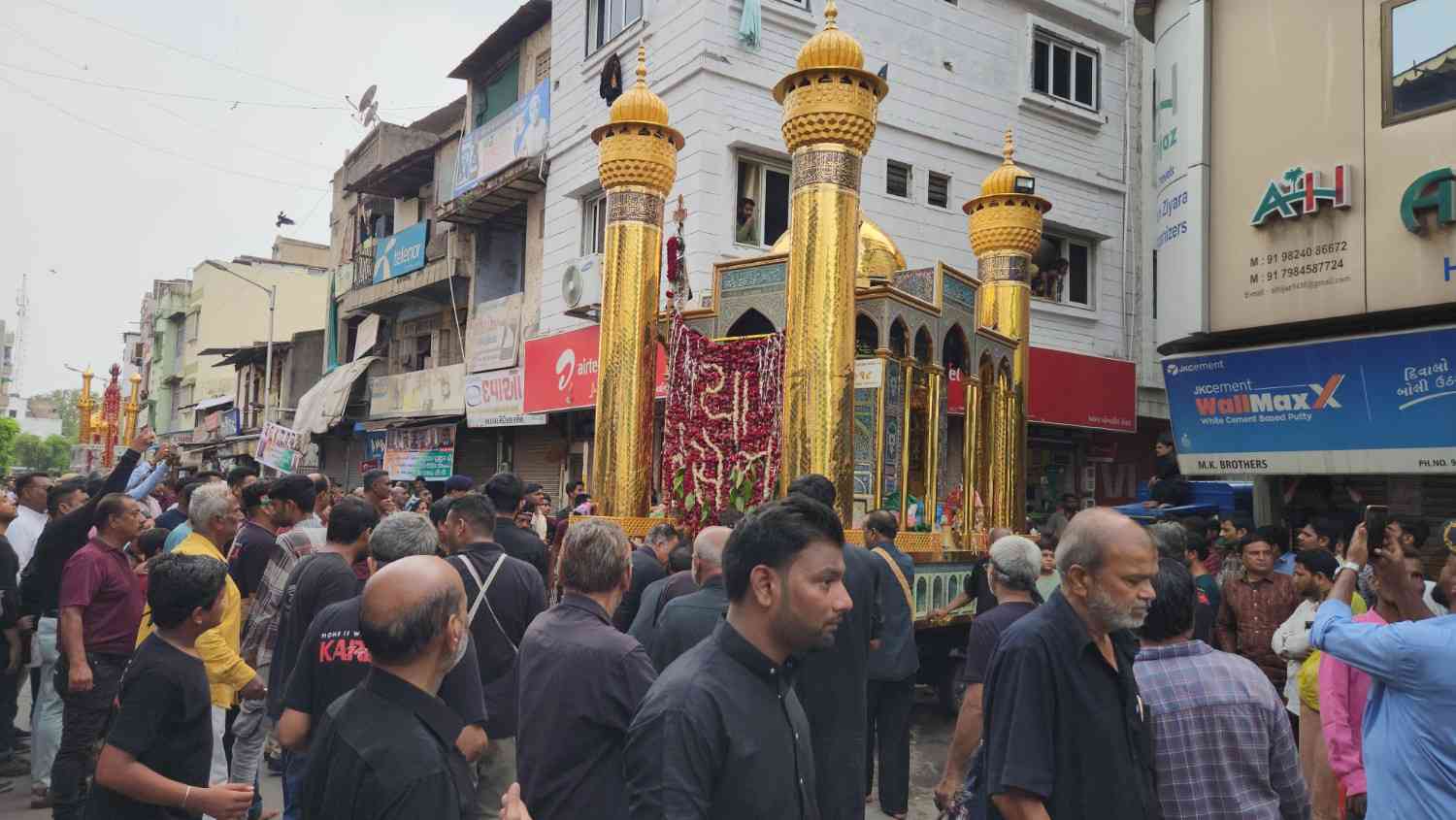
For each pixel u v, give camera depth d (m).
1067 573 2.71
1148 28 11.14
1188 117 10.05
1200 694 2.82
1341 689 3.99
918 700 9.39
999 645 2.80
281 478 6.12
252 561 5.91
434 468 20.88
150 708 3.25
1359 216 8.69
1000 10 16.41
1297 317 9.10
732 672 2.30
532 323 17.94
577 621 3.45
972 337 8.92
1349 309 8.71
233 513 5.25
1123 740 2.64
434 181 21.88
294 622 4.54
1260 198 9.43
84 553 5.20
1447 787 2.92
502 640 4.48
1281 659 6.18
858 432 7.75
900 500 7.77
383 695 2.31
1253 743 2.77
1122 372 16.75
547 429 18.20
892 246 9.36
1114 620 2.63
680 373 8.59
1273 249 9.32
